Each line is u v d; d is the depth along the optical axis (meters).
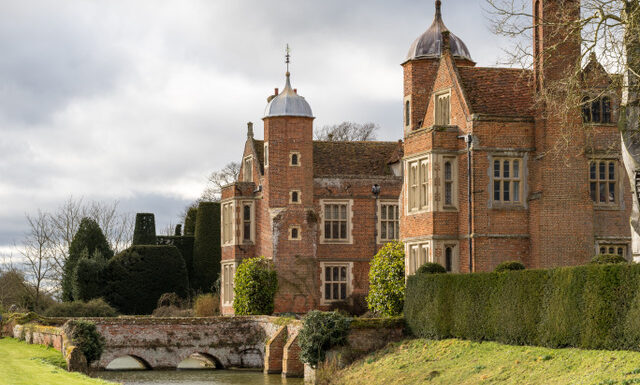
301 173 46.91
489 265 30.66
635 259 24.58
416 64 39.38
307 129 47.25
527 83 32.12
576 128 30.73
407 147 33.50
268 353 36.78
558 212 30.69
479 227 30.70
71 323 32.94
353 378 28.20
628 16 23.41
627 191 31.47
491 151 30.97
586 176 30.92
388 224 48.06
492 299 25.73
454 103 32.31
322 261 47.38
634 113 24.56
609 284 21.17
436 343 28.06
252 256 48.56
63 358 31.58
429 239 31.64
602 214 31.27
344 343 30.44
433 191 31.55
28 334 39.41
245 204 48.88
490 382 22.55
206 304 51.69
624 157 24.92
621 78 24.34
